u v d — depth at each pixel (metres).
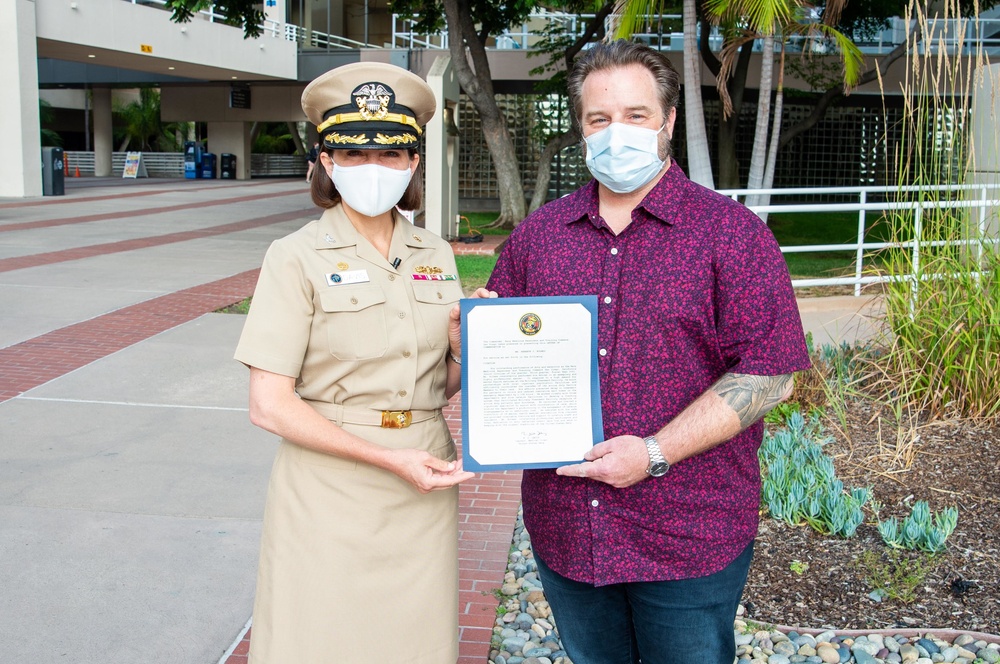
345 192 1.99
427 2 16.97
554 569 2.04
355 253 2.04
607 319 1.94
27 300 8.64
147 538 3.76
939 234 4.80
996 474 4.18
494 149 15.27
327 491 2.02
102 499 4.16
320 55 29.47
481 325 1.89
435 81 12.47
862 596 3.28
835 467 4.37
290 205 20.61
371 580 2.03
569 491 1.98
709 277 1.87
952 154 4.86
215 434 5.14
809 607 3.22
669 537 1.92
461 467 1.92
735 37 10.34
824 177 19.88
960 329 4.70
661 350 1.90
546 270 2.02
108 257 11.52
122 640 2.98
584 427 1.91
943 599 3.25
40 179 21.45
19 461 4.62
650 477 1.91
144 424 5.28
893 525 3.60
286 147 40.34
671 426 1.85
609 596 2.10
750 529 1.99
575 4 16.31
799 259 12.54
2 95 20.72
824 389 4.97
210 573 3.47
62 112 41.62
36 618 3.09
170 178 32.88
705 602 1.96
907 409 4.94
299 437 1.95
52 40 21.84
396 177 1.98
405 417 2.04
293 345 1.96
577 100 2.01
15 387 5.95
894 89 18.38
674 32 17.31
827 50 15.81
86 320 7.90
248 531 3.86
